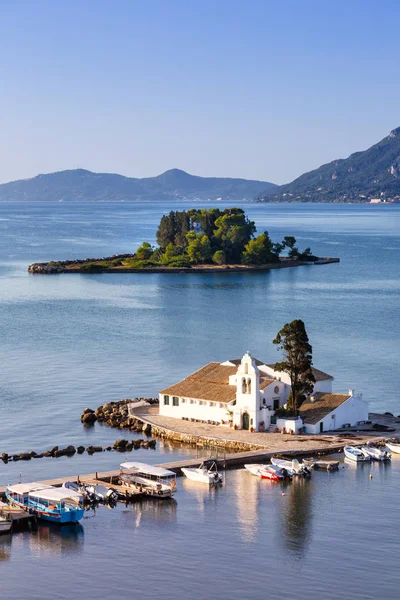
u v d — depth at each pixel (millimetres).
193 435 170125
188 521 130500
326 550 120438
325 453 161750
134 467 146500
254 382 173375
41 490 133375
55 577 112750
